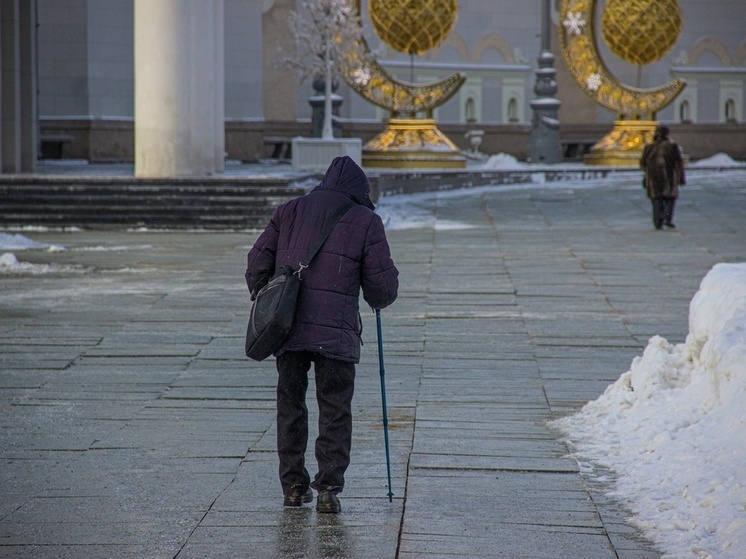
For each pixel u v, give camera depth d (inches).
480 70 6638.8
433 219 3275.1
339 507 762.2
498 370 1279.5
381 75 4825.3
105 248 2554.1
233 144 6038.4
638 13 5369.1
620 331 1539.1
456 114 6614.2
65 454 919.0
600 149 5570.9
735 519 681.0
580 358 1353.3
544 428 1004.6
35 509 773.9
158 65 3235.7
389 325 1583.4
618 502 785.6
